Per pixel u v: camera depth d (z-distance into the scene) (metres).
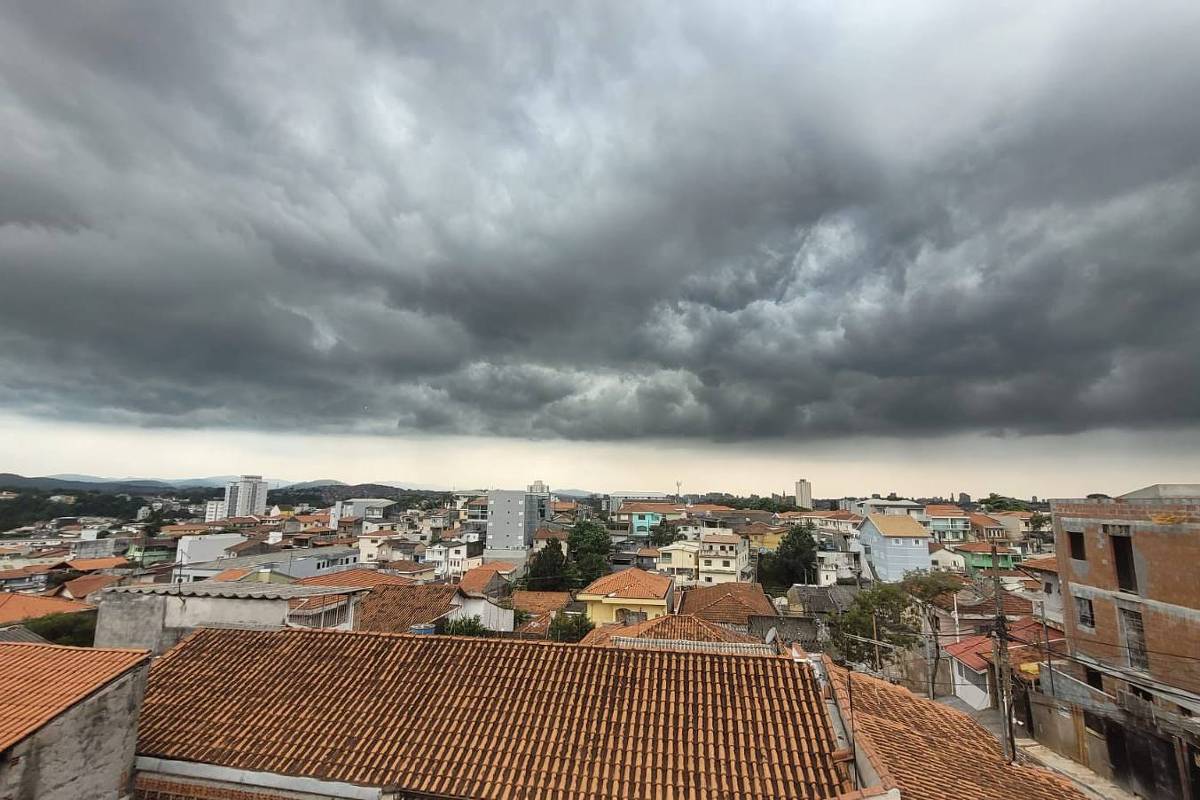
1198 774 16.41
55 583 67.50
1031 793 10.34
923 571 55.75
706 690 11.15
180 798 10.19
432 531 120.06
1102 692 20.45
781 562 79.94
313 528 119.75
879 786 7.50
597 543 83.81
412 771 9.65
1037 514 95.75
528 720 10.66
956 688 31.27
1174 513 19.67
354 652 13.05
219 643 13.76
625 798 8.88
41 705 9.17
